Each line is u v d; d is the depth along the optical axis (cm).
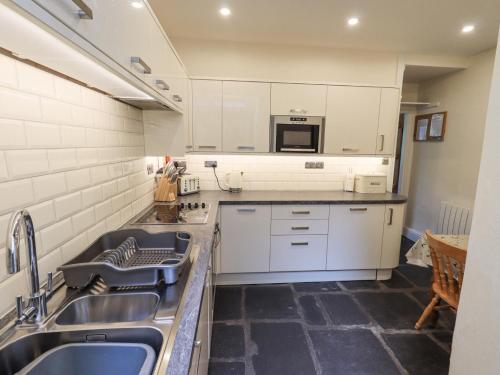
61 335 78
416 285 274
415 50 290
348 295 253
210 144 268
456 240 204
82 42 64
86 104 123
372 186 294
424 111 382
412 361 176
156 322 82
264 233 260
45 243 96
